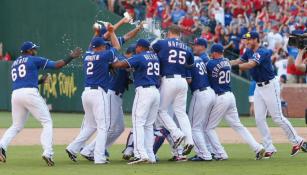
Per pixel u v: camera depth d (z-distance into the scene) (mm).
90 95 39156
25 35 89062
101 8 81125
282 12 87312
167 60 40188
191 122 41531
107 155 42188
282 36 83250
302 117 79188
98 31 42156
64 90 85000
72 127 65125
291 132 43688
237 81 78375
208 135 42125
